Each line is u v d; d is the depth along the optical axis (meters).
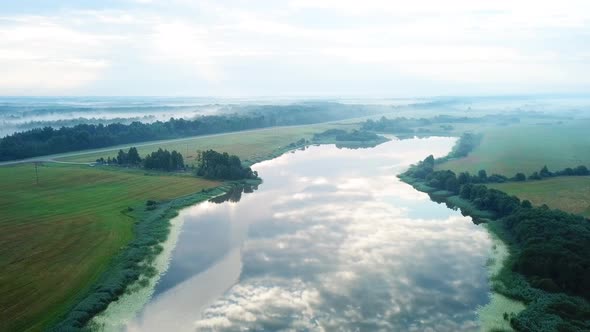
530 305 56.25
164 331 52.47
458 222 92.81
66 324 51.47
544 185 117.81
